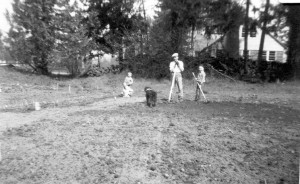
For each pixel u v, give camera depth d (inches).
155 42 1003.9
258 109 450.0
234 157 238.7
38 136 305.4
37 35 994.7
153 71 1009.5
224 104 496.7
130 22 1184.8
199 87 525.0
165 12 1023.6
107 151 254.8
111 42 1127.6
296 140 283.0
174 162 229.6
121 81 960.9
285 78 943.7
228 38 1213.1
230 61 1035.3
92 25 1118.4
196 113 414.6
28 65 1103.6
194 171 212.8
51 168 222.4
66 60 1026.7
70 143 278.8
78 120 378.9
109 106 491.8
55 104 526.0
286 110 444.1
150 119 377.7
